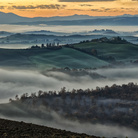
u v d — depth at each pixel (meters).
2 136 23.97
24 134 25.12
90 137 27.19
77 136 26.53
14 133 25.34
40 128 29.30
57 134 26.98
